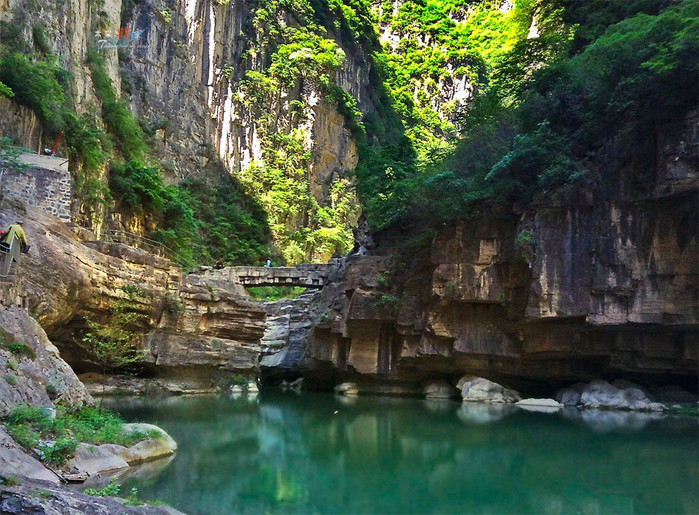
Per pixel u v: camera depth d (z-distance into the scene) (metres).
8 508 7.22
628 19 28.98
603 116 26.84
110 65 54.94
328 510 11.41
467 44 110.56
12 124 31.77
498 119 34.34
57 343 25.80
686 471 14.65
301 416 24.28
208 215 65.50
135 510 8.52
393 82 109.06
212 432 19.66
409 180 37.91
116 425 15.21
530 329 28.55
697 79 22.94
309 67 80.31
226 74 74.25
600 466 15.16
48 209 27.66
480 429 20.81
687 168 22.86
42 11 40.28
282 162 75.69
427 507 11.77
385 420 23.14
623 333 26.95
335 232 75.62
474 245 29.80
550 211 26.86
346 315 35.44
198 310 32.34
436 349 31.61
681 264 24.47
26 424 12.15
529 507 11.77
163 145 63.75
